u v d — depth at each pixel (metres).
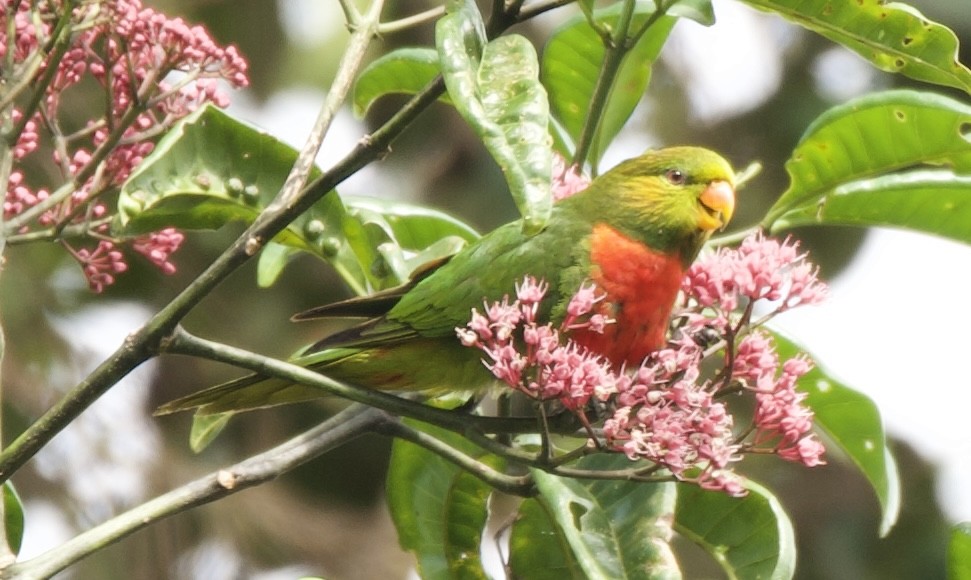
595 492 6.81
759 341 6.12
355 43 6.15
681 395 5.85
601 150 8.51
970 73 6.89
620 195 7.95
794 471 16.41
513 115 5.52
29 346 14.05
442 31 5.68
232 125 7.05
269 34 15.90
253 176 7.16
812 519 16.23
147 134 6.84
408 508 7.91
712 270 6.35
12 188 7.11
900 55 6.98
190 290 5.73
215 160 7.07
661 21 8.31
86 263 6.98
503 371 5.89
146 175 6.61
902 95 7.52
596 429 6.62
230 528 14.77
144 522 5.75
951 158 7.67
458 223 8.74
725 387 6.12
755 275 6.15
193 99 7.11
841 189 7.91
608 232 7.83
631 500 6.71
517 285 6.97
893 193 7.82
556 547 7.68
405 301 7.82
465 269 7.82
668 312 7.83
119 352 5.72
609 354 7.61
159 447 14.66
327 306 7.76
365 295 7.93
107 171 6.88
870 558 16.17
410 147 16.75
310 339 15.02
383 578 15.20
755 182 16.09
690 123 16.44
